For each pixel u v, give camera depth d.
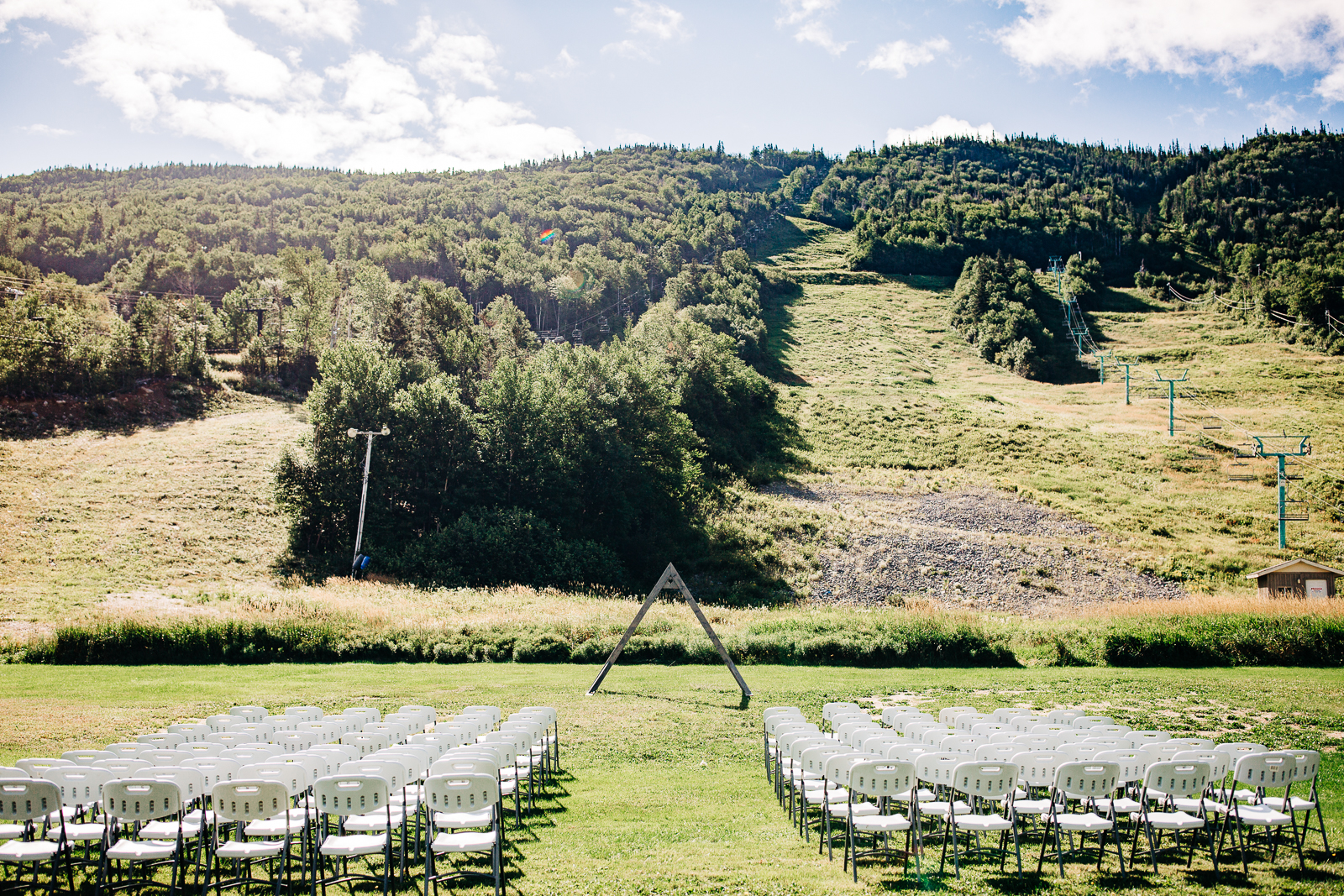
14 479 52.22
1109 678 24.06
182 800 7.80
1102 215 177.75
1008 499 63.38
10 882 8.25
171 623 27.70
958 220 171.38
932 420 83.00
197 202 172.88
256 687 21.83
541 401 55.81
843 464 72.88
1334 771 13.15
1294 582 39.16
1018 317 112.88
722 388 80.69
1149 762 9.55
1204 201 190.88
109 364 68.00
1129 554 52.72
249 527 49.97
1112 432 78.62
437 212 173.12
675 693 21.17
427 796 7.57
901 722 12.66
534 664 26.78
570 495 55.06
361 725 12.12
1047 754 8.84
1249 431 77.56
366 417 50.91
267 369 79.88
